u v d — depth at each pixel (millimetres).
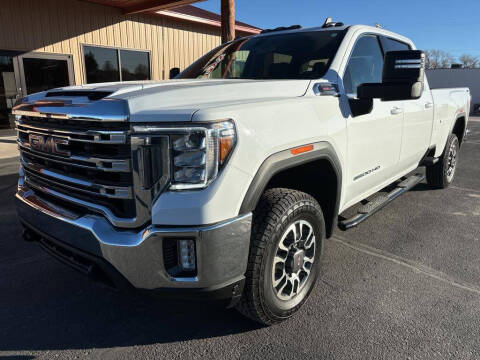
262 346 2330
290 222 2354
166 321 2596
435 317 2602
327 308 2707
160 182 1904
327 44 3291
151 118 1895
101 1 11562
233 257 2033
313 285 2717
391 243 3828
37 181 2625
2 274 3205
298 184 2848
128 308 2750
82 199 2238
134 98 1981
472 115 30031
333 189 2852
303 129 2426
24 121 2594
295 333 2445
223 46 4105
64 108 2154
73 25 11453
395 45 4121
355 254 3574
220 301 2133
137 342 2379
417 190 5711
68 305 2777
